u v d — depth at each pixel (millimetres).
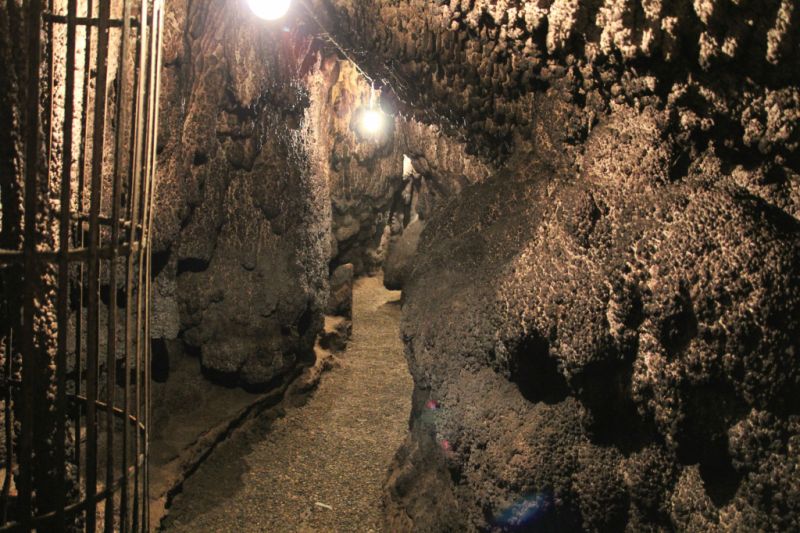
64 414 1507
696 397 1622
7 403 1688
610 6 1927
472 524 2090
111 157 2701
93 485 1591
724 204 1670
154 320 3443
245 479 3412
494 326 1966
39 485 1608
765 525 1523
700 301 1587
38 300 1559
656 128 1899
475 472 2055
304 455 3686
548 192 2201
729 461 1628
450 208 2674
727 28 1703
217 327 3758
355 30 2938
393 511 2719
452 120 2932
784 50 1641
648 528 1758
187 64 3289
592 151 2002
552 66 2277
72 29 1421
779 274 1552
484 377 2115
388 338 5938
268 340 3947
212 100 3445
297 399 4371
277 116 3984
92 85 2443
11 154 1485
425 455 2609
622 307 1697
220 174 3629
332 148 6902
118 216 1554
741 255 1578
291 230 4074
